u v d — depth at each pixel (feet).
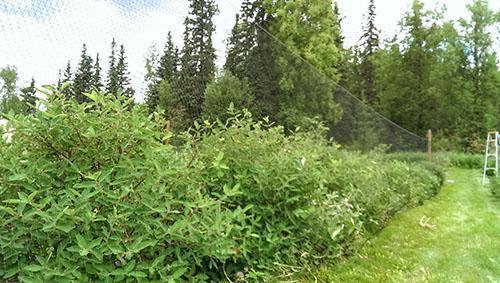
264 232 8.98
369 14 105.60
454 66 83.82
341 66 100.78
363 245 12.50
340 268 10.37
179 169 7.00
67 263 5.67
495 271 11.52
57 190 6.39
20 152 6.46
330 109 22.26
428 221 17.61
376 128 29.45
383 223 15.49
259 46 16.47
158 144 7.20
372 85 100.63
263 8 59.16
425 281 10.21
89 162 6.58
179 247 6.55
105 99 6.97
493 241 14.75
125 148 6.76
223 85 14.16
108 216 5.91
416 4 86.74
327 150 15.71
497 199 25.48
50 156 6.59
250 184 9.26
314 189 10.13
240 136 10.11
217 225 6.51
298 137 12.62
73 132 6.48
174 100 12.42
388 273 10.55
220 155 8.04
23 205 5.53
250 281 8.25
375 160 21.31
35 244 6.08
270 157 9.81
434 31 86.12
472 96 84.17
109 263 6.18
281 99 17.48
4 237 5.63
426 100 84.89
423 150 43.88
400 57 88.17
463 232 16.11
